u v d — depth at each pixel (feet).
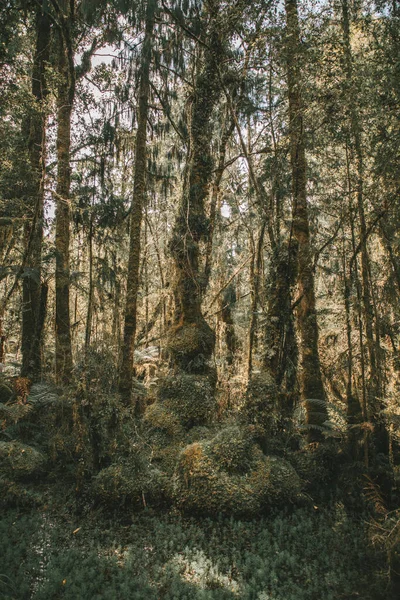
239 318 56.49
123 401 32.55
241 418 26.14
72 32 36.27
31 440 29.37
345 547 19.36
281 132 30.86
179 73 38.01
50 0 31.14
